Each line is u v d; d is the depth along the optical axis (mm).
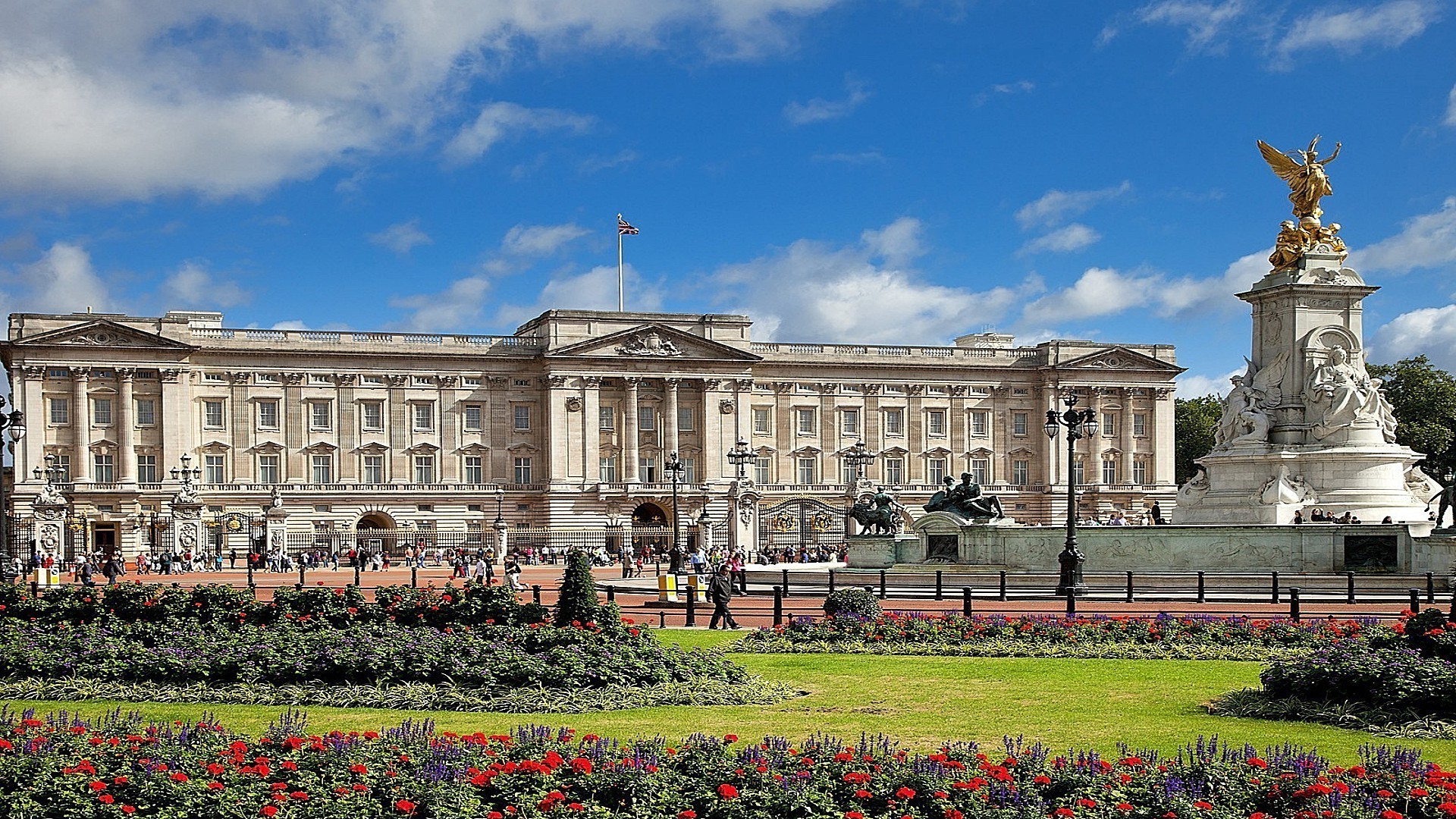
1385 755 21031
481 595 35781
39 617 36875
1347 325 64125
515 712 28359
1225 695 29234
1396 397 150750
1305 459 62500
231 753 20141
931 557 65875
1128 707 28656
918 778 18922
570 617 33906
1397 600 49562
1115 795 18406
